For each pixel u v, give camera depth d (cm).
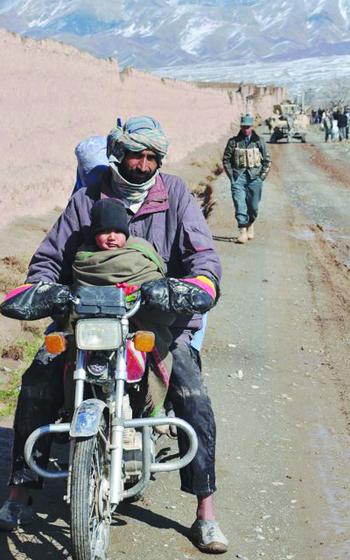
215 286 705
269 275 2011
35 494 827
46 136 2847
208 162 6150
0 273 1667
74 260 706
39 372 716
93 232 682
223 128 9850
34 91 2764
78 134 3284
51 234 742
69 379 675
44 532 747
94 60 3641
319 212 3388
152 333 642
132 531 765
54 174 2872
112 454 636
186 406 720
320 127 12825
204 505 744
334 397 1189
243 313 1630
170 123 5938
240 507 835
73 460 607
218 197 3594
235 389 1188
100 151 1005
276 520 813
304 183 4609
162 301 655
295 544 769
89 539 598
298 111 11706
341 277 2086
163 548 738
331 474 929
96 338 629
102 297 639
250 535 780
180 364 727
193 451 666
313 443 1017
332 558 744
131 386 684
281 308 1695
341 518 826
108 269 675
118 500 632
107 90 3916
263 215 3072
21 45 2670
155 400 694
